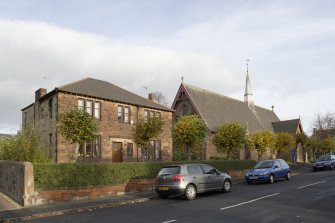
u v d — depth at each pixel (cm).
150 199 1842
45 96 3112
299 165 4403
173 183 1759
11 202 1733
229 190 2025
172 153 3866
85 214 1432
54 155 2823
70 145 2888
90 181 1862
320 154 6731
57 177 1738
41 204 1652
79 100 3053
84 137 2389
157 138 3697
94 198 1831
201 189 1827
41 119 3256
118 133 3300
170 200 1781
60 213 1464
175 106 4712
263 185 2338
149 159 3591
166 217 1291
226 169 2872
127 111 3441
